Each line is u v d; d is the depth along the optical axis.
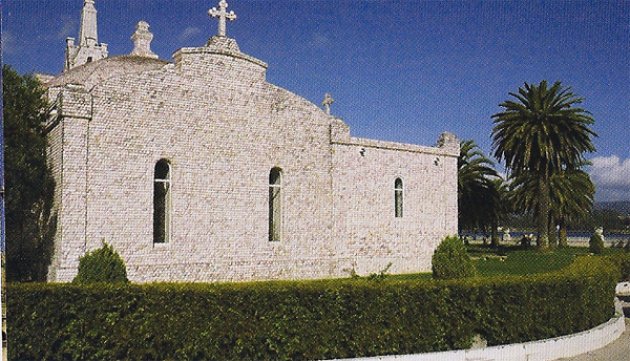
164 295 11.95
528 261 40.03
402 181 32.75
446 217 34.62
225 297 12.14
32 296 11.70
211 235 24.53
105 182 21.94
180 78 24.14
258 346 12.24
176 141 23.84
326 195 29.06
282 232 27.23
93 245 21.48
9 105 20.69
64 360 11.68
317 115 28.98
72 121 21.36
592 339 15.49
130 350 11.74
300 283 12.79
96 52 38.38
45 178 22.45
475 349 13.31
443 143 35.03
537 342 14.16
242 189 25.64
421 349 13.20
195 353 11.92
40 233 22.56
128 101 22.70
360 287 12.86
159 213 23.66
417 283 13.45
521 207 53.72
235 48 25.80
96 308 11.73
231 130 25.52
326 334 12.50
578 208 49.12
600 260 22.95
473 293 13.87
